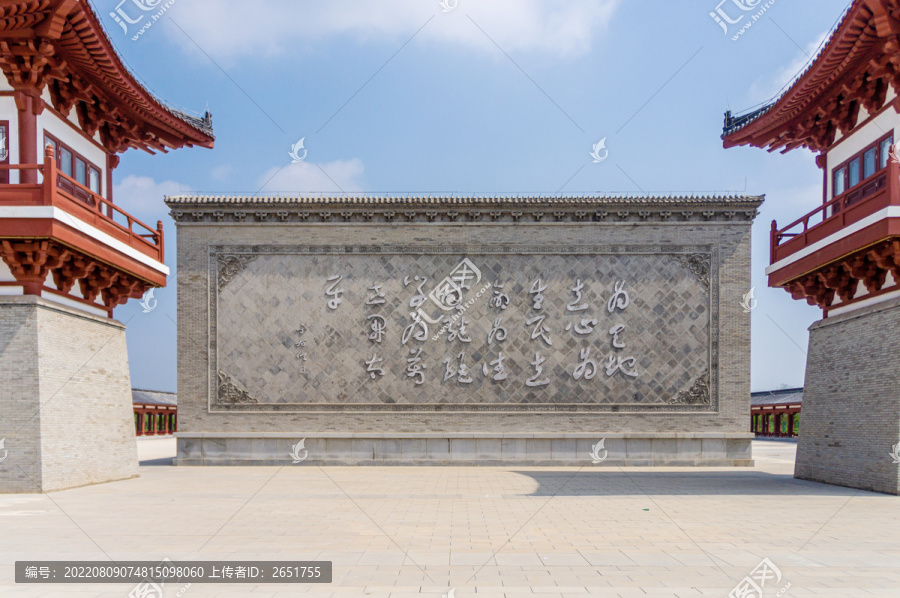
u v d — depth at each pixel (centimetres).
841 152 1967
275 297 2389
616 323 2389
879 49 1594
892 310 1592
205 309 2381
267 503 1441
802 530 1133
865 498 1518
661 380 2370
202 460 2330
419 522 1208
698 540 1052
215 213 2402
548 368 2372
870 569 872
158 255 2102
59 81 1728
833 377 1848
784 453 3164
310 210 2400
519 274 2402
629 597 747
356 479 1920
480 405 2358
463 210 2405
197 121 2241
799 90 1833
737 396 2361
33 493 1562
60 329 1670
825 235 1750
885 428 1602
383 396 2361
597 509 1360
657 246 2403
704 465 2331
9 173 1597
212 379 2361
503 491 1652
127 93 1875
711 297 2389
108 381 1902
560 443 2345
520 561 912
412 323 2383
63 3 1447
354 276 2398
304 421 2352
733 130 2167
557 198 2389
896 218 1447
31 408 1564
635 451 2345
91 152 1964
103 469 1839
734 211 2402
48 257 1614
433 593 763
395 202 2383
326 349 2373
